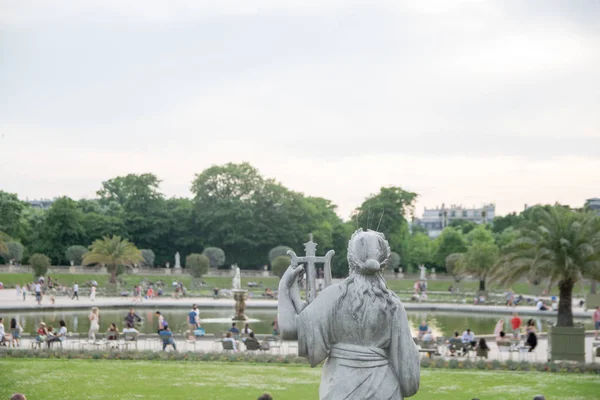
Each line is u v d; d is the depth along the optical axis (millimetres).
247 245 126250
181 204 136750
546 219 36125
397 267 129875
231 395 24234
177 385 25797
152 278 105812
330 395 8859
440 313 66062
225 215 124500
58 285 90688
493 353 37688
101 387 25234
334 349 9062
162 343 35969
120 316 60156
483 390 25750
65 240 119938
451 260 103688
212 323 55188
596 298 67625
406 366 8938
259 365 31203
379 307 8945
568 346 34281
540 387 26391
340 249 129875
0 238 84250
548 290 35688
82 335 40500
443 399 24156
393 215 125812
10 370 28188
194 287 100625
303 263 9633
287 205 127062
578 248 34875
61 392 24312
